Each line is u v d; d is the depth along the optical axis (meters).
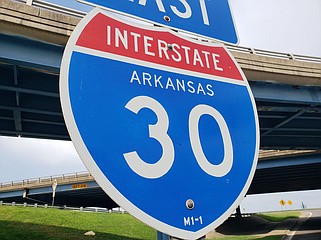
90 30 1.69
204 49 2.10
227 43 2.38
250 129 1.91
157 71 1.80
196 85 1.89
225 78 2.05
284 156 29.50
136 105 1.60
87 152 1.37
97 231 19.55
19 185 41.22
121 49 1.74
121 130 1.49
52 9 10.60
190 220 1.44
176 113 1.70
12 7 10.00
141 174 1.43
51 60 10.84
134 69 1.72
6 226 18.30
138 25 1.90
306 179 38.12
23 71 11.95
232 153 1.75
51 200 44.31
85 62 1.58
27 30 10.26
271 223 41.84
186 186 1.51
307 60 16.30
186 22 2.26
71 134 1.37
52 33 10.52
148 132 1.55
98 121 1.46
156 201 1.41
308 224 35.62
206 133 1.73
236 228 39.31
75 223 21.16
